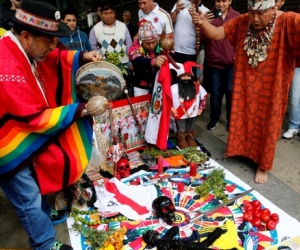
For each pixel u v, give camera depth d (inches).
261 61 99.7
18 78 64.9
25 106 65.7
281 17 93.0
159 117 118.3
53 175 77.6
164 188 103.3
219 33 108.3
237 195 99.0
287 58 97.3
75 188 96.5
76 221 91.8
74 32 144.3
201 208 94.1
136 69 123.0
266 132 103.3
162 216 88.7
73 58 85.4
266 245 80.4
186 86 121.4
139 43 120.0
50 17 64.7
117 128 122.0
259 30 98.0
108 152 110.4
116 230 85.9
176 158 119.1
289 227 85.9
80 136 80.1
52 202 102.8
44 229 77.6
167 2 324.8
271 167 105.7
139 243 82.7
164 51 115.0
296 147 128.3
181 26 139.8
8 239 89.8
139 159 121.5
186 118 125.0
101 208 95.0
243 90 108.5
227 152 117.6
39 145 71.8
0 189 111.7
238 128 113.4
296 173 111.7
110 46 150.1
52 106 84.4
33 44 67.4
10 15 66.6
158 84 117.8
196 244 77.4
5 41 65.3
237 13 132.0
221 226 86.6
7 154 68.0
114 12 148.9
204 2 251.8
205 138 140.1
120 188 102.3
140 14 140.9
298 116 131.4
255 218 87.0
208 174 109.1
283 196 100.3
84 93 89.5
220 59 134.2
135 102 125.0
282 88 101.0
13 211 100.7
